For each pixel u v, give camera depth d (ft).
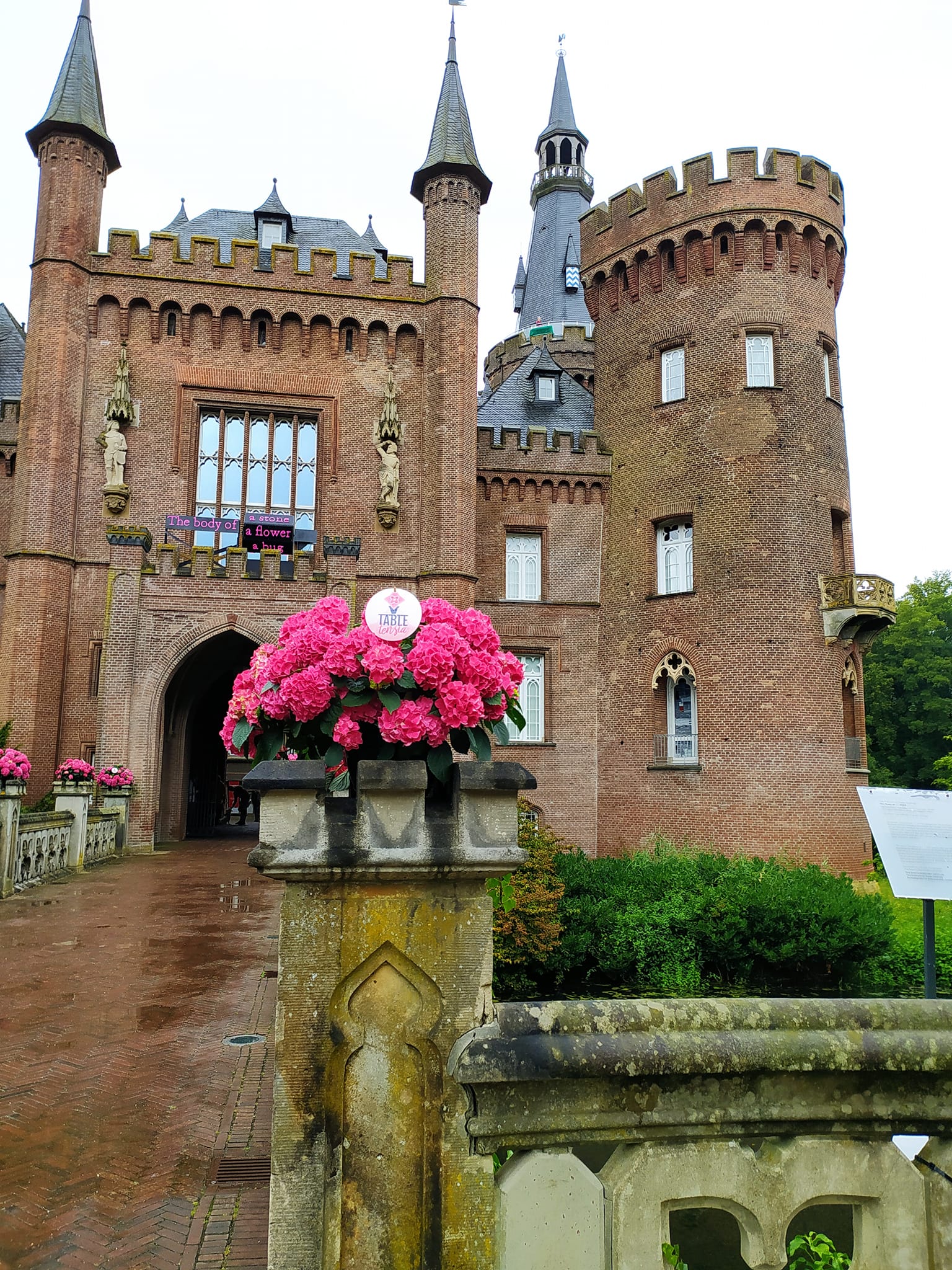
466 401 87.04
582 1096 8.57
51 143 82.33
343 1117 10.10
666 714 84.02
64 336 80.33
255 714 12.78
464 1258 9.92
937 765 152.15
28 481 77.97
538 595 91.04
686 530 85.46
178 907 45.19
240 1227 14.93
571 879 53.47
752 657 78.07
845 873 62.64
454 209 89.40
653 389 87.76
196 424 84.64
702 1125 8.63
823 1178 8.74
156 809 73.31
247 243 86.58
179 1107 20.07
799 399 81.66
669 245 87.71
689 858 64.49
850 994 49.26
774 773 76.18
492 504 90.74
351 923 10.30
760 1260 8.57
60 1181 16.52
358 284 88.58
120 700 72.28
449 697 11.90
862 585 77.10
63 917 41.96
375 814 10.30
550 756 87.20
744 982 49.78
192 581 74.69
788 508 79.56
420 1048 10.28
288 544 85.10
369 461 87.15
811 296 83.92
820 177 84.84
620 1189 8.51
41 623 76.18
